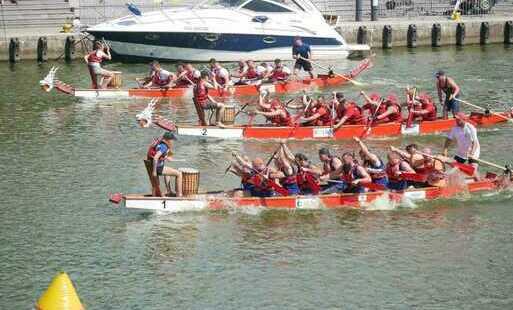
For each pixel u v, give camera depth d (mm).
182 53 60156
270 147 38906
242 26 60031
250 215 29688
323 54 62125
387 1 76562
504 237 28109
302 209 30203
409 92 41031
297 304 23688
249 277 25266
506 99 48750
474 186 31531
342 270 25719
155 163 29234
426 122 40969
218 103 40438
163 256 26656
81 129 41906
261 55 60906
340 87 52688
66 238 28062
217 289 24531
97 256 26688
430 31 70000
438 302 23859
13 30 65875
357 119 40406
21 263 26250
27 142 39531
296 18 61125
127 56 60562
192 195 30031
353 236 28141
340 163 31000
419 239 27922
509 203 31031
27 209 30688
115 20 60219
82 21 67750
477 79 54844
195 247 27250
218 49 60219
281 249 27141
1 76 56281
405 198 30719
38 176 34375
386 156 37562
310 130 40125
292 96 50156
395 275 25422
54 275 25406
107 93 49125
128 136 40562
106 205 30984
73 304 20000
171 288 24594
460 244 27562
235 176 34250
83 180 33844
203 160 36688
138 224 29094
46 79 47531
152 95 49031
